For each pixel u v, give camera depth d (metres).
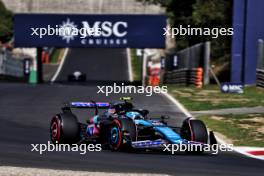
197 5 169.00
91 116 76.06
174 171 38.91
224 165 42.72
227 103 93.31
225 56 177.00
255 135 62.56
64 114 50.62
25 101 93.50
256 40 132.38
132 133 45.34
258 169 41.72
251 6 132.00
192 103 93.31
